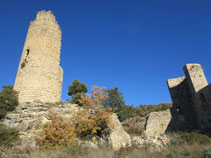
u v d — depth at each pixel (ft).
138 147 41.29
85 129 43.68
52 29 69.72
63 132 38.17
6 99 53.88
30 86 58.23
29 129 44.78
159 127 64.28
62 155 31.40
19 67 64.69
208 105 58.08
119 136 44.60
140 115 86.99
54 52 67.05
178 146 41.24
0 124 45.62
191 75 68.18
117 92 103.40
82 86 98.73
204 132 54.75
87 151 34.45
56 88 63.36
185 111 67.56
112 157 33.27
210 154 30.71
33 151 33.40
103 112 47.14
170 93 73.26
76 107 61.05
